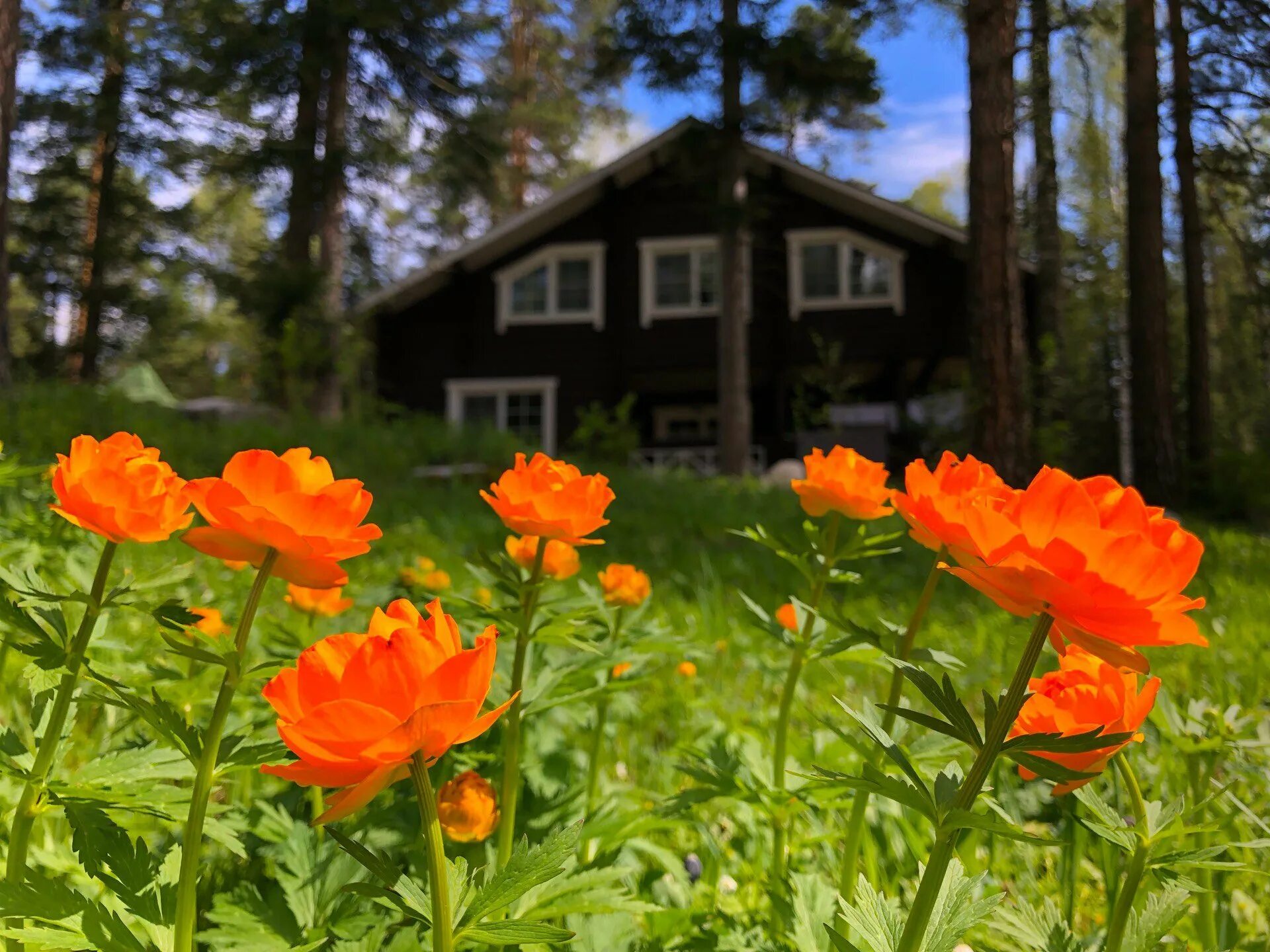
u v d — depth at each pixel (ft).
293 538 2.43
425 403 52.75
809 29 37.58
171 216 60.95
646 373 52.19
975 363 26.08
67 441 19.74
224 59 41.39
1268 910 4.64
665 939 4.01
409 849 4.14
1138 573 2.06
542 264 53.21
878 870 5.07
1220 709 4.45
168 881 2.97
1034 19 28.27
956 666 3.54
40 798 2.77
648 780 6.55
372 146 43.16
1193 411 39.17
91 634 3.07
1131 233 34.88
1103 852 4.44
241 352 62.75
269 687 1.92
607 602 5.46
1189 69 37.06
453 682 1.87
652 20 37.29
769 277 50.96
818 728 6.48
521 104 70.69
